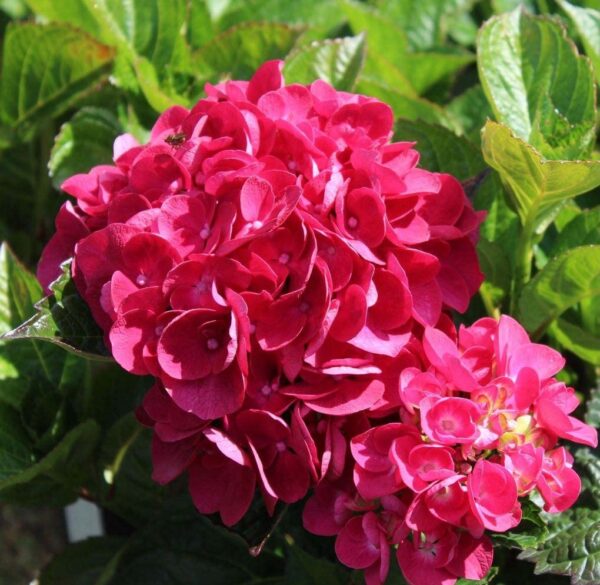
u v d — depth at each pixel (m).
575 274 0.70
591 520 0.69
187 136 0.67
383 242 0.65
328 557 0.72
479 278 0.68
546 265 0.70
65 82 0.87
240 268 0.62
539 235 0.73
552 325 0.75
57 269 0.69
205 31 0.91
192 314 0.63
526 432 0.63
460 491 0.62
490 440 0.62
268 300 0.63
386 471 0.63
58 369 0.78
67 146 0.83
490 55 0.75
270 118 0.67
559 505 0.63
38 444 0.76
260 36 0.86
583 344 0.74
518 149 0.67
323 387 0.63
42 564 1.12
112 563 0.78
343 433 0.65
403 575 0.65
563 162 0.67
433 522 0.62
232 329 0.62
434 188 0.67
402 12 0.95
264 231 0.62
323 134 0.67
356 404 0.63
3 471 0.75
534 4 0.92
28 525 1.16
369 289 0.64
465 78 0.98
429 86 0.92
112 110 0.87
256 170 0.65
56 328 0.65
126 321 0.63
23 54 0.85
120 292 0.64
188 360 0.63
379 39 0.91
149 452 0.79
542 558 0.67
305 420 0.64
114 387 0.80
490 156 0.69
